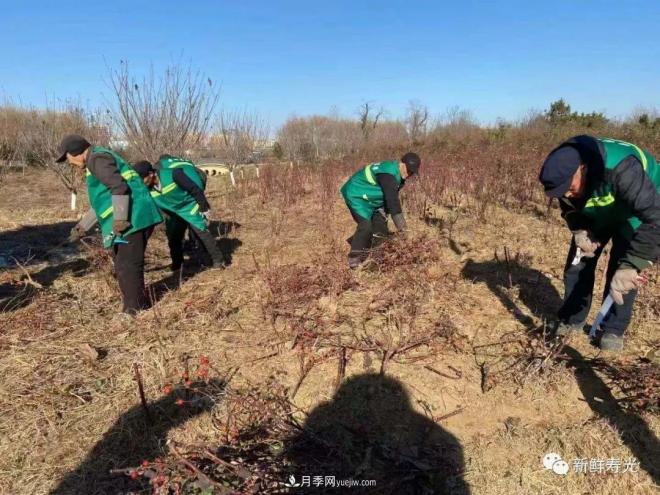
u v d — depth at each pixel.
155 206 3.83
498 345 3.29
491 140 17.19
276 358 3.15
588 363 3.04
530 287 4.20
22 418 2.63
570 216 2.94
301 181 10.05
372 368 3.00
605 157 2.38
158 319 3.69
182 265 5.20
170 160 4.82
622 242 2.83
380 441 2.50
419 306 3.76
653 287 4.07
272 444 2.45
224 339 3.41
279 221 7.17
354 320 3.61
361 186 4.55
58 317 3.81
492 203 7.42
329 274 4.17
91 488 2.22
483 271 4.62
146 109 8.36
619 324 3.08
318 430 2.57
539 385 2.84
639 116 18.75
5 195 11.15
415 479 2.28
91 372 3.04
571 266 3.21
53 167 8.76
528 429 2.57
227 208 8.44
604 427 2.53
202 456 2.31
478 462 2.38
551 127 19.69
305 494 2.16
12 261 5.48
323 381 2.91
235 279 4.61
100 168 3.44
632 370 2.89
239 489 2.15
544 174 2.40
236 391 2.82
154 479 2.13
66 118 9.56
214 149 13.43
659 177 2.56
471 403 2.76
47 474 2.30
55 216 8.12
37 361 3.16
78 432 2.54
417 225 6.54
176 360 3.15
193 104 8.83
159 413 2.67
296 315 3.69
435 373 2.97
